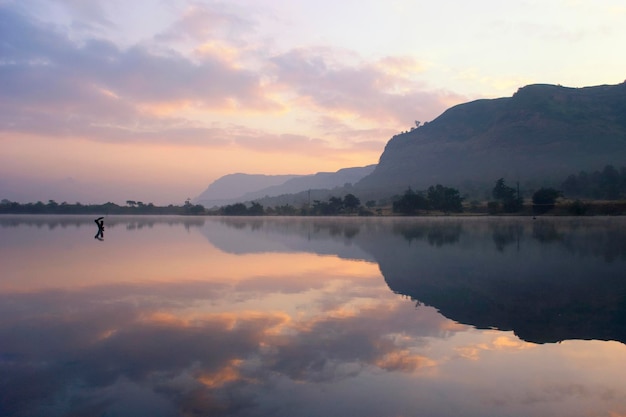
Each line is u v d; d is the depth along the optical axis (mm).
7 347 8766
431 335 9586
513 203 102938
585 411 6133
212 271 19125
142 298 13516
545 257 23484
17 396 6535
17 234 43062
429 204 112062
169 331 9875
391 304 12641
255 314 11477
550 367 7766
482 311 11734
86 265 20984
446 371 7527
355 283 16062
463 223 66750
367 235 41625
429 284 15844
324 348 8695
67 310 11938
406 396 6559
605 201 110188
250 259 23422
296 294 14102
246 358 8109
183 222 78938
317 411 6074
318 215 127750
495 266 20266
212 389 6770
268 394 6605
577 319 10930
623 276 17375
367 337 9430
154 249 28844
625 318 11023
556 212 96875
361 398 6469
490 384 7004
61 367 7672
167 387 6844
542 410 6156
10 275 18078
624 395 6645
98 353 8391
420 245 30812
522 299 13250
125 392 6680
